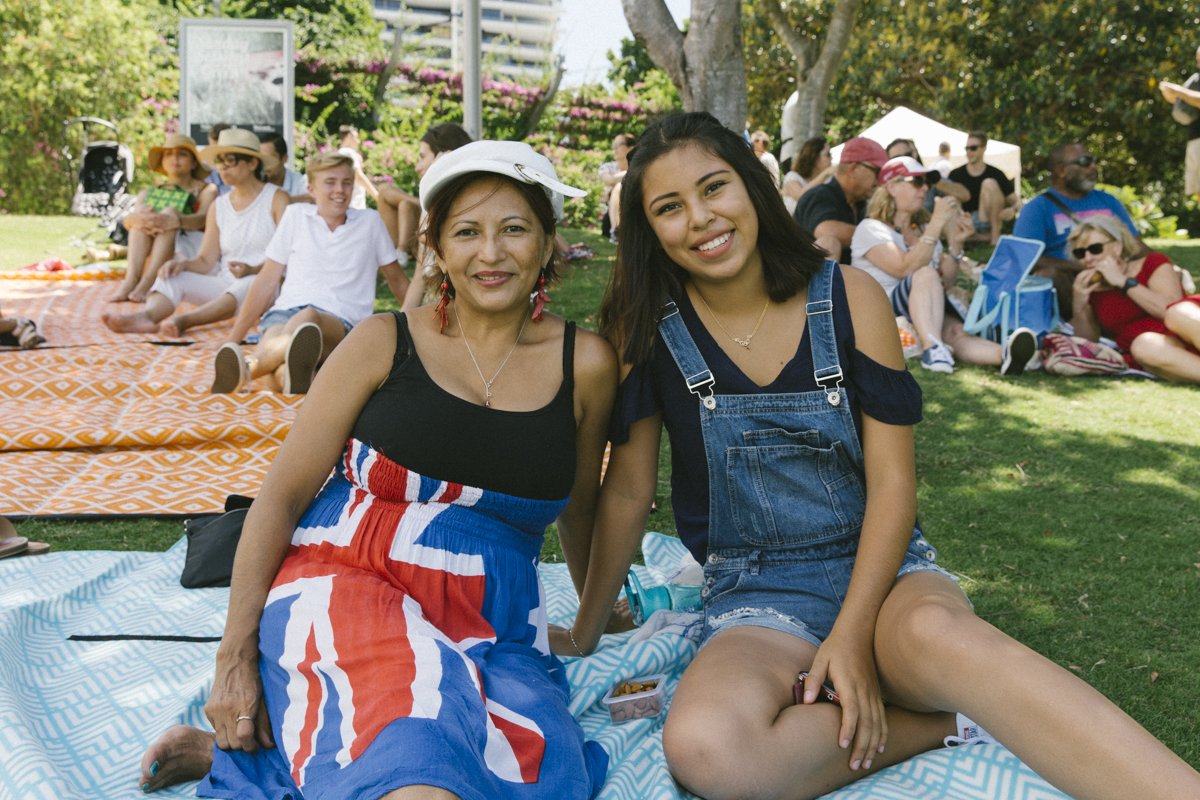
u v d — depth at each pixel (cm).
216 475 459
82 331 759
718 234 236
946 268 795
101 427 489
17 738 225
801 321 248
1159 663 296
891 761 232
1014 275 707
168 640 296
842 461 249
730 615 252
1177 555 380
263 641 219
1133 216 1772
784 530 253
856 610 230
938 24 2041
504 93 2288
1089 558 379
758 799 211
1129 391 643
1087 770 184
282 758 213
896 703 235
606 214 1400
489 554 231
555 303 879
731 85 851
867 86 2112
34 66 2042
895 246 728
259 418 510
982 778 221
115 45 2134
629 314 251
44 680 274
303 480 235
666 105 2366
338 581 220
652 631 292
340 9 2369
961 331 731
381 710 193
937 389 646
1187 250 1423
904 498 240
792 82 2278
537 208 236
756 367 249
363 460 231
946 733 238
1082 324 721
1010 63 2042
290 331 583
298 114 2234
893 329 247
